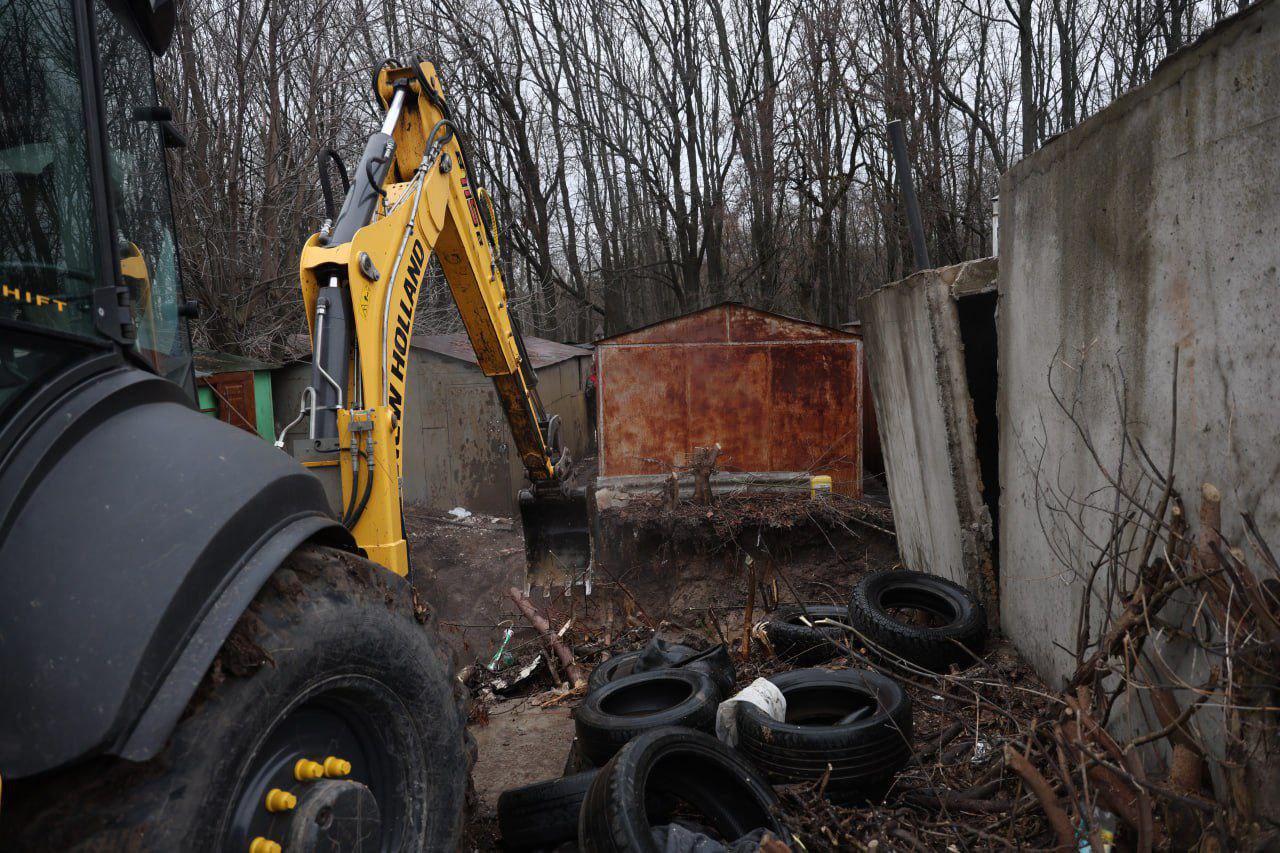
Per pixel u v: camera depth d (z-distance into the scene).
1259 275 2.48
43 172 1.98
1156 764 3.02
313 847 1.88
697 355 11.30
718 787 3.36
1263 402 2.46
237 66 12.62
